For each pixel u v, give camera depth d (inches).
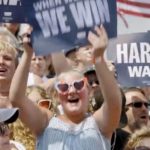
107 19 450.0
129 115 599.8
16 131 493.0
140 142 471.8
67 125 453.7
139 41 569.6
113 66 589.0
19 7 450.6
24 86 443.8
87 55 660.7
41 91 534.9
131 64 568.7
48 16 449.7
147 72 567.5
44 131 454.3
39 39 448.1
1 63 498.3
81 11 450.6
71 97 457.4
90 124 454.0
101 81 444.1
